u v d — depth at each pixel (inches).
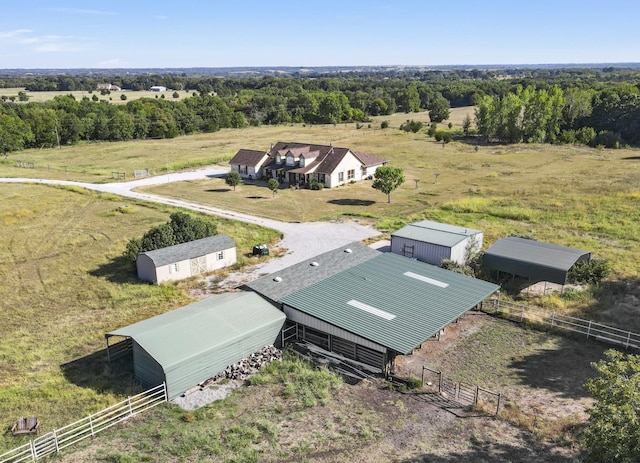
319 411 822.5
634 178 2795.3
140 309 1257.4
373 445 732.7
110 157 3924.7
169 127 5251.0
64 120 4712.1
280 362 981.8
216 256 1544.0
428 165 3410.4
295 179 2847.0
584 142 4402.1
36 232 1967.3
